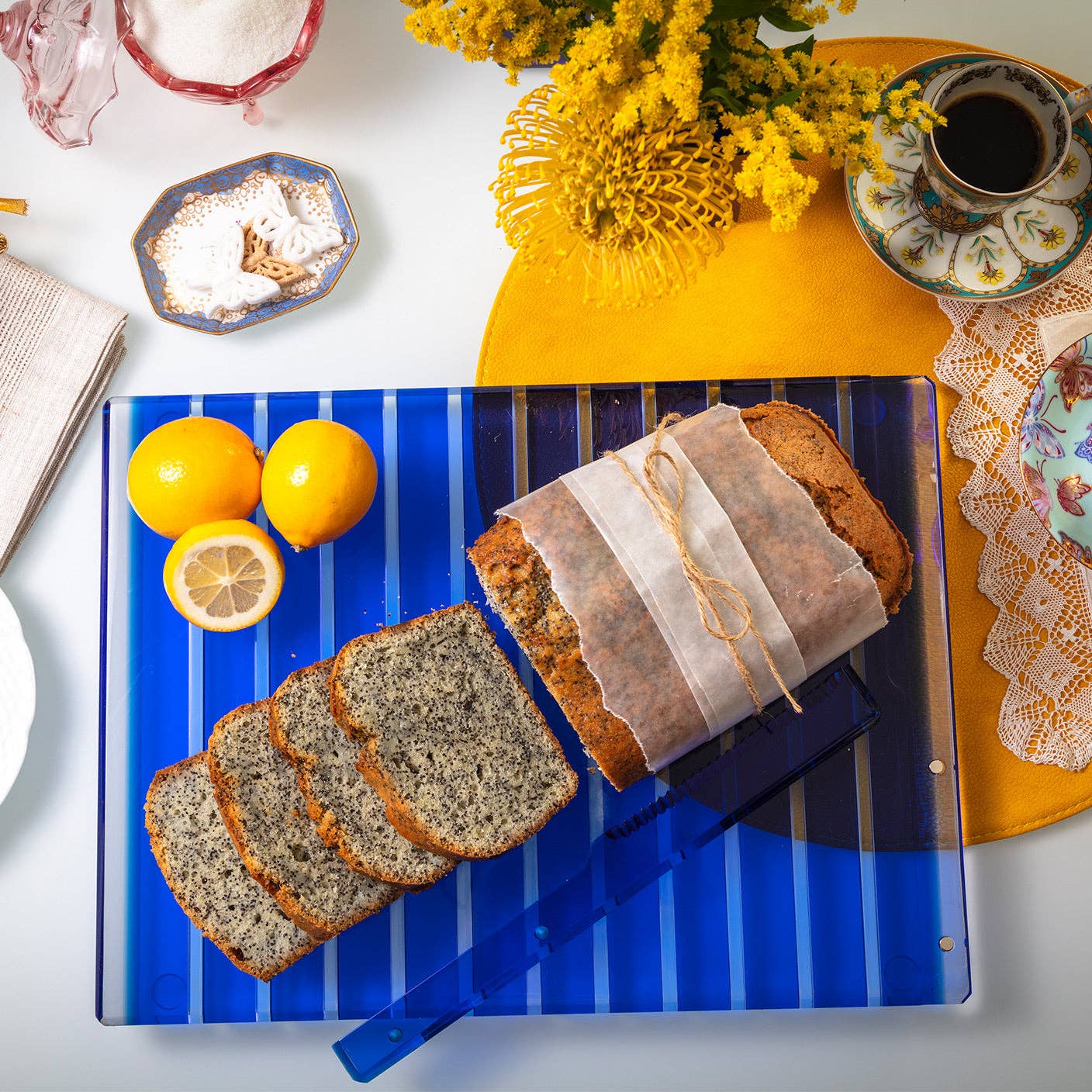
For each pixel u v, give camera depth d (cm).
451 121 92
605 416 88
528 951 84
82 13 85
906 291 89
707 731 82
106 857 86
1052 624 87
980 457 88
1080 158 86
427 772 82
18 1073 87
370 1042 83
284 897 82
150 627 88
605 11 74
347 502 82
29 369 90
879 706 87
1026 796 87
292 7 87
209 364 91
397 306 91
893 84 85
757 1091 87
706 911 86
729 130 79
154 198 92
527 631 81
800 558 81
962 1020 87
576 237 79
